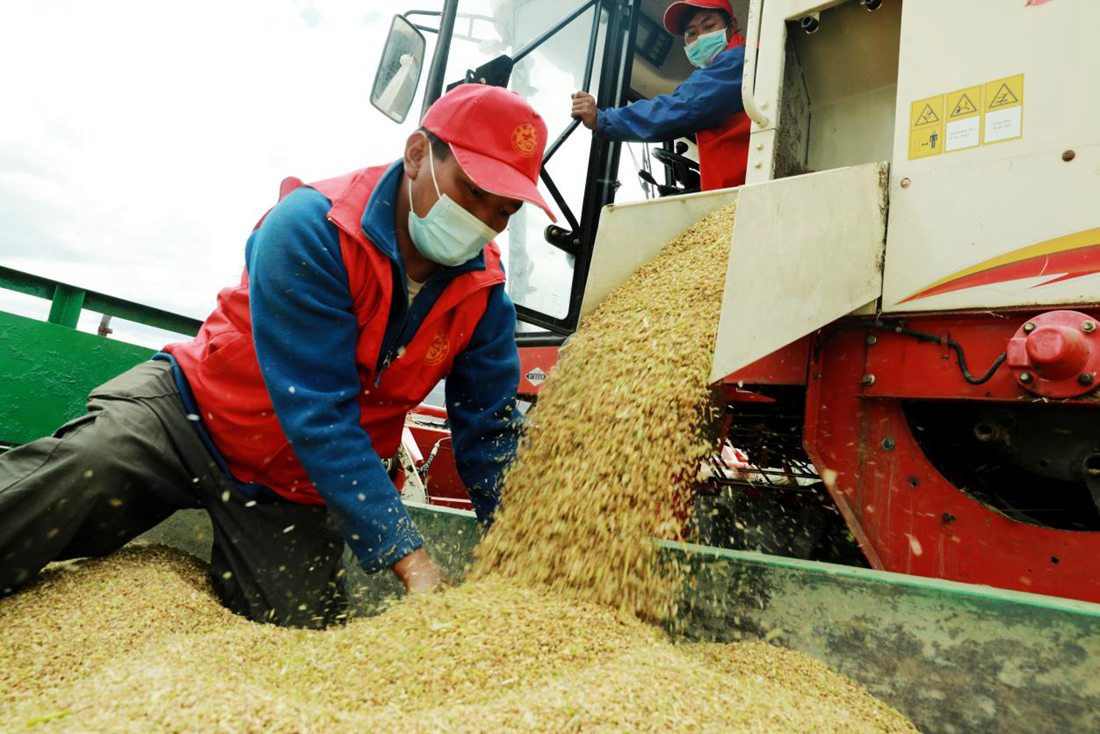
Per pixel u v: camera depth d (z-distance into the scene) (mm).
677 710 1207
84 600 1699
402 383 2084
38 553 1686
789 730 1253
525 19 3910
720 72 3445
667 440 1919
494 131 1793
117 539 1946
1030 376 1866
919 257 2143
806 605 1618
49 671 1418
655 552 1857
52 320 2988
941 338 2104
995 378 1981
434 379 2160
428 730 1107
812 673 1519
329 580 2160
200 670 1311
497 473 2211
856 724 1350
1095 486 2000
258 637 1572
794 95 2701
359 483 1754
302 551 2086
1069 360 1762
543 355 4035
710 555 1795
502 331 2242
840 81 2705
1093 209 1856
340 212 1827
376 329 1915
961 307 2047
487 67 3799
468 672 1351
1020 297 1945
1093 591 1846
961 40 2135
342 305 1836
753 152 2641
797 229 2064
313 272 1760
